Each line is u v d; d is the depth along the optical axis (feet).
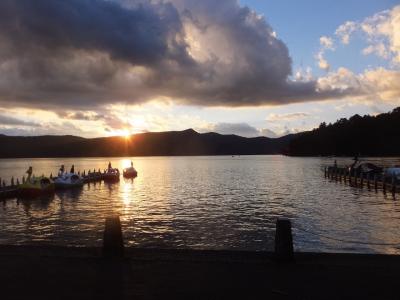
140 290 30.48
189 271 34.91
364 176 210.38
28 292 30.17
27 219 116.78
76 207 142.10
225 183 246.88
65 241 84.89
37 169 502.79
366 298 28.76
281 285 31.37
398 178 169.48
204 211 125.59
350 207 130.52
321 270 35.09
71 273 34.50
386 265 36.40
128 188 221.05
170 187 224.33
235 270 35.14
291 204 140.87
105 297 29.12
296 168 433.89
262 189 202.18
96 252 41.09
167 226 99.30
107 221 39.86
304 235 87.25
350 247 76.74
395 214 114.83
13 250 42.01
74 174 228.43
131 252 40.63
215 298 28.84
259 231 92.48
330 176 264.52
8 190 168.55
